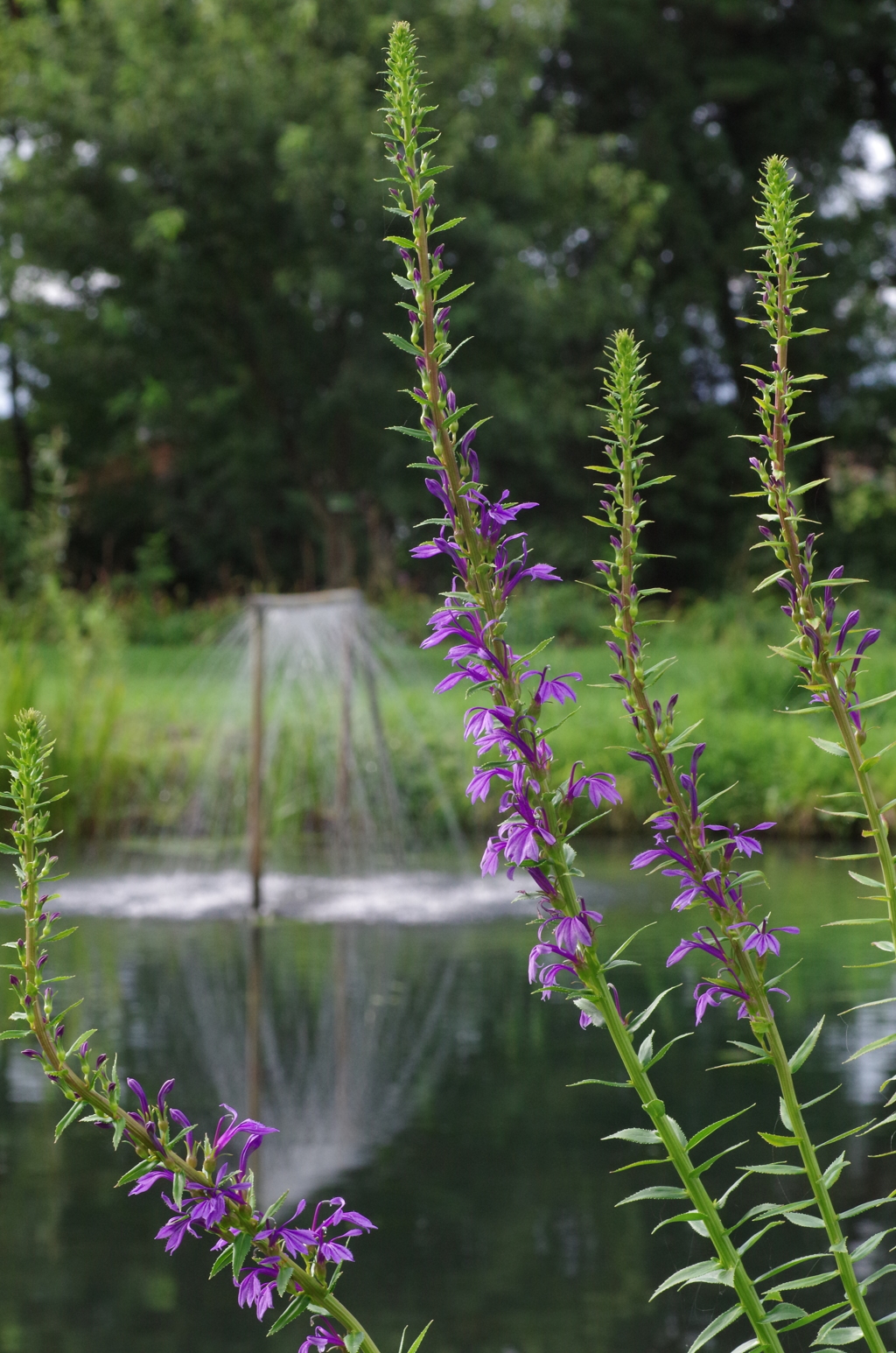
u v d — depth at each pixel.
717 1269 1.46
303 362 27.02
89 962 6.63
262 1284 1.36
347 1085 4.51
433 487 1.44
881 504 32.47
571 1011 5.62
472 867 9.97
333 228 24.31
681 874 1.57
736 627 18.41
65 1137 4.27
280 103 24.61
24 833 1.34
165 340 27.00
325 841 11.36
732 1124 4.04
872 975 5.80
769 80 31.44
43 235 25.31
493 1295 2.99
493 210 26.31
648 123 31.31
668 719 1.53
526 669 1.46
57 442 15.02
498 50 26.62
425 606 20.33
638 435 1.49
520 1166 3.80
